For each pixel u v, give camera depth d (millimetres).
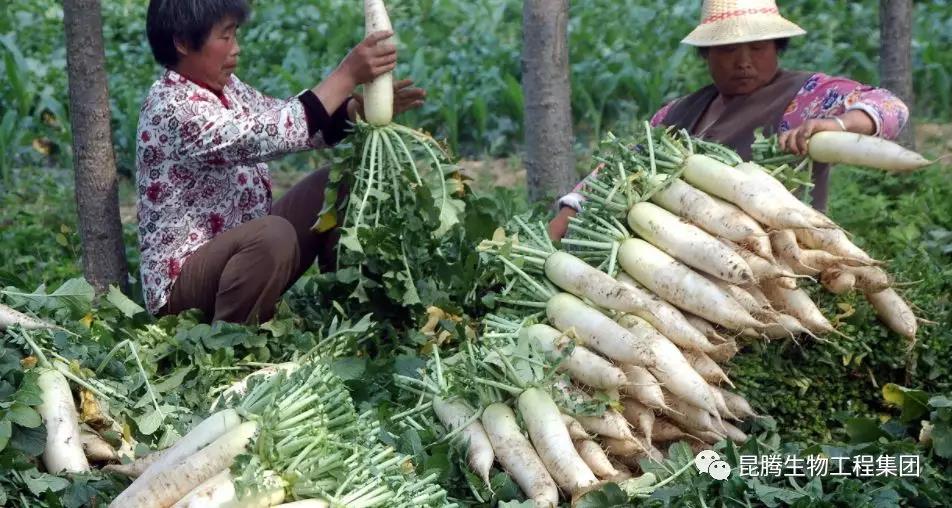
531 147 6039
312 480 3176
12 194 8539
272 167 9359
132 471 3432
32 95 10023
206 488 3113
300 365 4062
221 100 4852
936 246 5992
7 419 3436
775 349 4164
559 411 3750
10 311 3824
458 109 9969
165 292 4773
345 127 4891
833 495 3479
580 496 3490
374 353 4652
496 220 5344
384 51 4645
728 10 4613
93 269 5414
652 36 11336
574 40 11039
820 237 4070
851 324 4207
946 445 3770
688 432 3990
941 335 4316
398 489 3289
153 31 4664
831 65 10766
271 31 12430
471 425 3756
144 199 4762
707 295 3912
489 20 12445
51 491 3279
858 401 4258
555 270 4090
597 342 3867
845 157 4152
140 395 3949
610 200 4188
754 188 3994
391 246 4539
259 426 3230
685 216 4082
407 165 4730
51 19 12625
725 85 4703
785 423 4156
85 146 5316
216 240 4703
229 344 4387
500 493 3592
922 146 9156
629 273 4078
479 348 3959
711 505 3486
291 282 5008
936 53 10266
